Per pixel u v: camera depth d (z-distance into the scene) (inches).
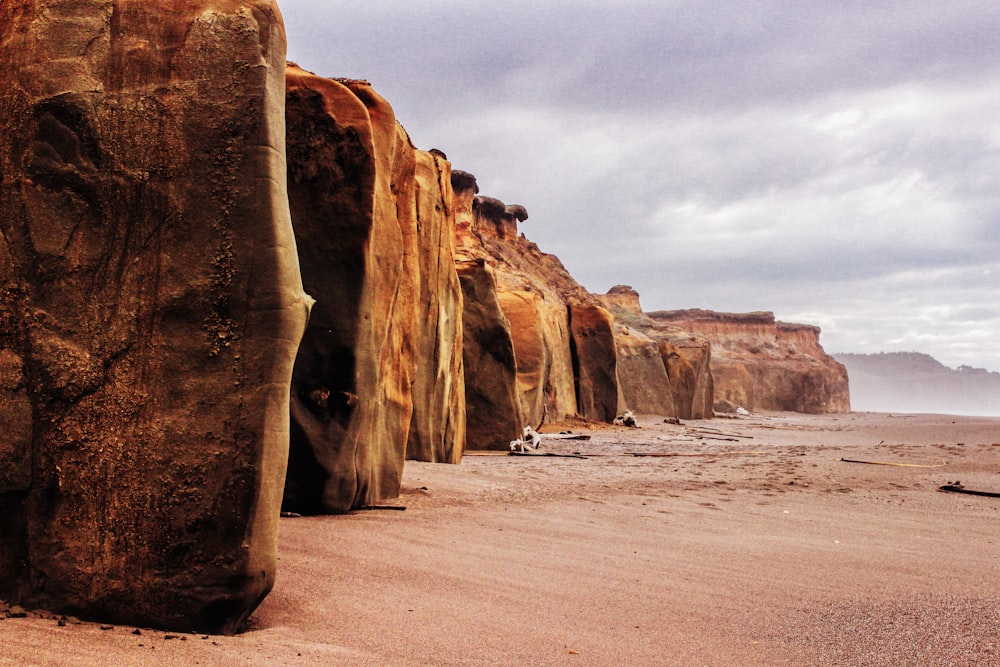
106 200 163.0
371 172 323.9
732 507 400.2
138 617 154.0
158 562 154.6
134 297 160.6
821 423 2249.0
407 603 185.9
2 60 169.0
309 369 315.9
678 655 161.0
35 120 165.5
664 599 205.9
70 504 158.1
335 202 322.0
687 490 470.9
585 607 194.5
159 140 163.2
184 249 160.2
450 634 163.9
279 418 158.4
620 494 438.6
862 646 169.9
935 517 377.1
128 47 167.2
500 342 852.0
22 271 162.9
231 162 161.3
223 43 165.5
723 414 3024.1
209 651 137.9
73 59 167.2
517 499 393.1
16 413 159.9
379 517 308.8
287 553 224.2
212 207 160.4
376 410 348.2
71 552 156.9
